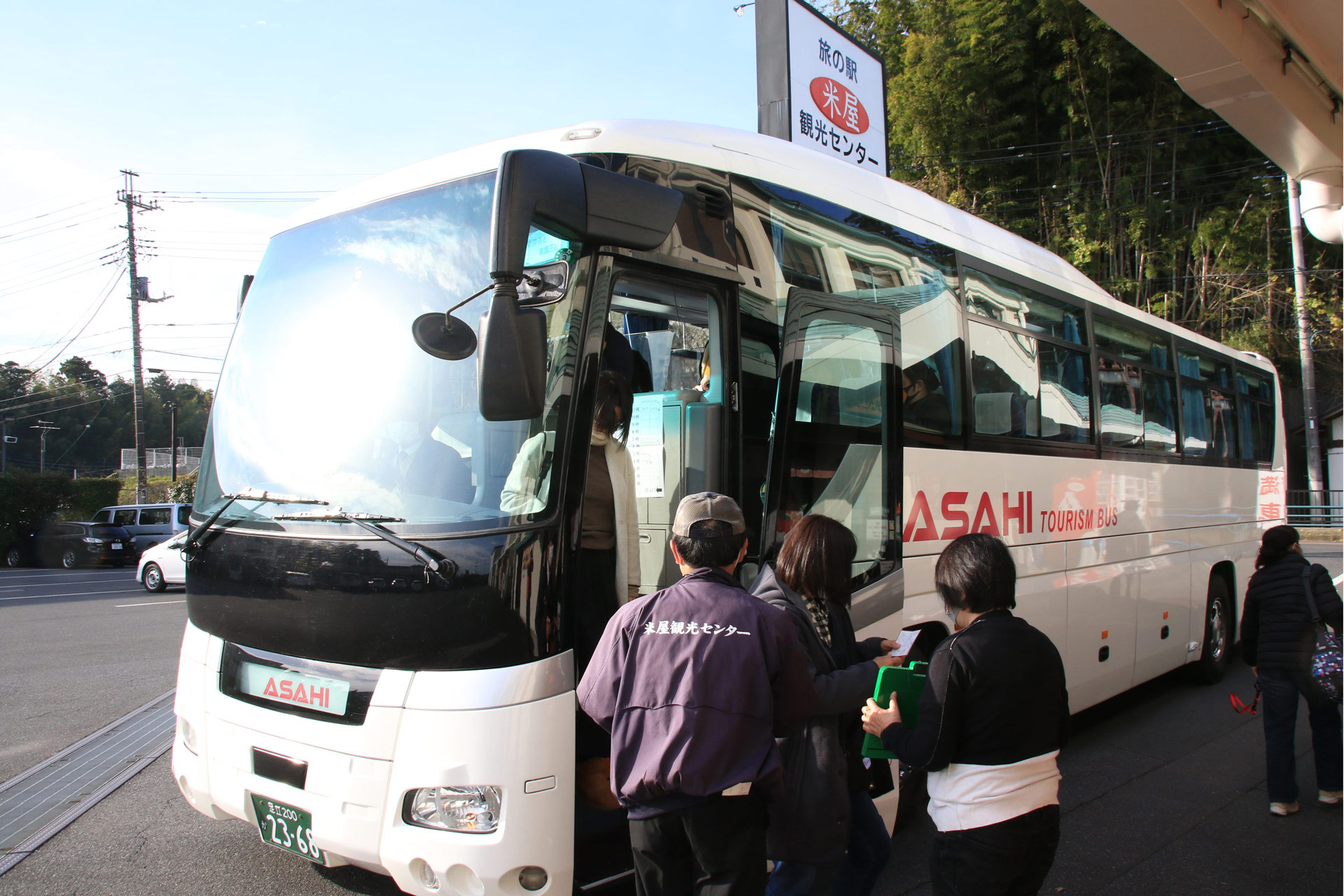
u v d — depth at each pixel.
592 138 3.41
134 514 28.47
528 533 2.91
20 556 31.39
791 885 2.95
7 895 3.85
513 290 2.72
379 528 2.99
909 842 4.62
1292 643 4.89
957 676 2.55
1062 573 5.74
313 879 4.03
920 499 4.47
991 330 5.25
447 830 2.78
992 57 23.97
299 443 3.47
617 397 3.45
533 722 2.82
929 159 25.41
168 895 3.87
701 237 3.56
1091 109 25.36
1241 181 26.20
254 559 3.30
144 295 33.69
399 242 3.57
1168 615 7.24
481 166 3.49
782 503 3.59
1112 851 4.47
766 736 2.44
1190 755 6.11
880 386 4.25
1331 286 28.59
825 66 11.21
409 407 3.28
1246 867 4.27
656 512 3.77
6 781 5.41
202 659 3.49
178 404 82.50
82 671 8.98
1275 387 10.23
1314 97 5.16
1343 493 32.47
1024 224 25.97
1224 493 8.56
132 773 5.55
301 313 3.75
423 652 2.86
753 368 3.71
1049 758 2.57
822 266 4.12
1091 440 6.22
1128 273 26.33
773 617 2.53
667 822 2.46
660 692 2.42
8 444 68.75
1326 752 4.99
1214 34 4.36
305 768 3.02
